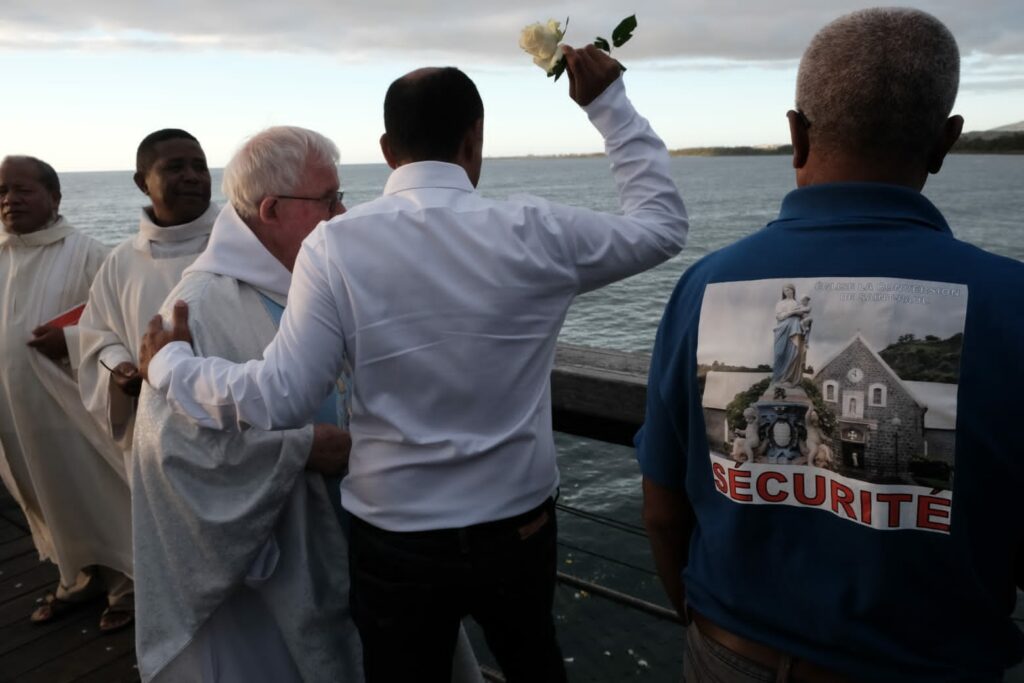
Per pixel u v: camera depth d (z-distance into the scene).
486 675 2.11
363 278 1.23
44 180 2.84
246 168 1.56
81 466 2.65
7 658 2.51
